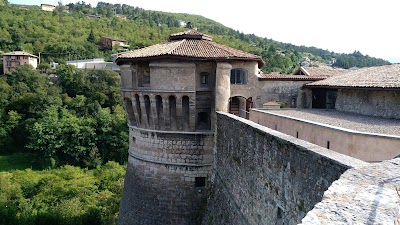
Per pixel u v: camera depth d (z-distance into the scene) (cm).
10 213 4191
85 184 5572
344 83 2756
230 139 2081
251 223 1648
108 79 10438
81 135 8169
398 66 2764
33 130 8250
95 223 4200
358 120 2134
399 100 2225
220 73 2600
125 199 3092
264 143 1467
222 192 2256
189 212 2739
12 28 15462
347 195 648
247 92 3158
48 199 5022
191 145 2719
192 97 2609
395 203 612
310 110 2903
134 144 2997
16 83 10200
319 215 564
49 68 12238
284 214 1269
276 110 2867
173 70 2594
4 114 9156
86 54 14800
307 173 1084
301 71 4147
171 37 3222
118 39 16462
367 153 1392
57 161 8038
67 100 9650
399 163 869
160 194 2797
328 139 1619
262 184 1497
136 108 2831
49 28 17200
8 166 7794
